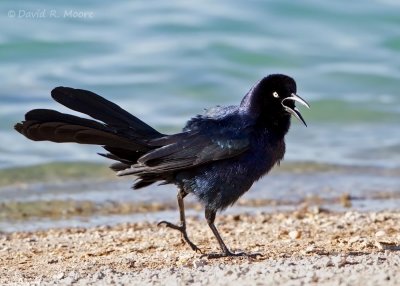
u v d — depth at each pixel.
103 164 18.58
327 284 8.52
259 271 9.20
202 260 10.32
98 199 16.02
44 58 28.42
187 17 32.06
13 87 25.20
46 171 18.02
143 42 30.05
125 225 13.77
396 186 17.30
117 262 10.59
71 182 17.20
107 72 27.25
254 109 10.59
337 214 14.38
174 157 10.45
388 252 10.37
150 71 27.48
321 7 33.28
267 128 10.62
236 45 30.00
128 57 28.64
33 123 10.16
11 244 12.32
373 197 16.33
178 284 8.91
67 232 13.32
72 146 19.86
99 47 29.33
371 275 8.74
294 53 30.27
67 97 10.54
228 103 25.20
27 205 15.57
